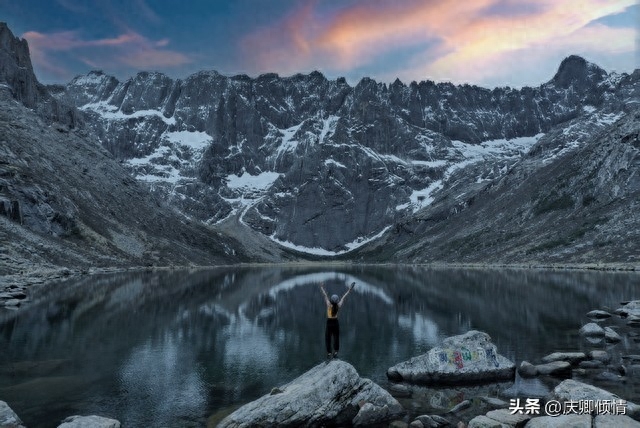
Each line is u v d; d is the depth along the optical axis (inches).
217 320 1296.8
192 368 750.5
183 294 2080.5
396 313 1419.8
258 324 1230.9
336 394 546.6
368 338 1015.0
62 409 550.9
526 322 1203.9
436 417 524.1
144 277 3277.6
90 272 3489.2
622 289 2030.0
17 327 1120.2
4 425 465.4
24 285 2135.8
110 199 6707.7
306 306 1672.0
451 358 706.8
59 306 1514.5
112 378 687.7
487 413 524.7
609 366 738.8
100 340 983.0
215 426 498.3
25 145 5831.7
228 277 3754.9
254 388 638.5
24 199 4229.8
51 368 745.0
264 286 2733.8
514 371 707.4
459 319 1275.8
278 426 498.3
